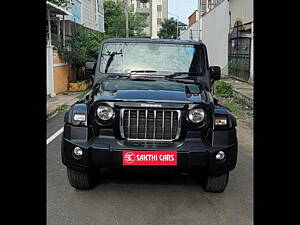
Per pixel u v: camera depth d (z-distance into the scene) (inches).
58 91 633.0
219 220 155.4
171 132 168.4
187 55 229.0
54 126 361.7
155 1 3272.6
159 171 166.9
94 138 170.4
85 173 177.5
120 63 226.7
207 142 169.6
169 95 174.6
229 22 957.2
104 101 169.6
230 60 941.2
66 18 775.7
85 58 674.2
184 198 178.2
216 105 183.6
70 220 153.6
